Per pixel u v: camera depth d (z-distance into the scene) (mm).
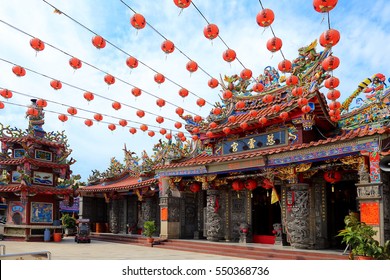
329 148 15242
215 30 9578
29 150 27438
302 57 18328
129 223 31422
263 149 19438
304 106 16094
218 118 21297
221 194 22938
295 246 17328
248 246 18594
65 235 33531
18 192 27219
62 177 29812
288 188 19250
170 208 23766
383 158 13125
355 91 18250
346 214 18031
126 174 32531
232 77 21781
